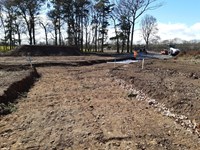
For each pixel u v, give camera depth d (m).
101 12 57.72
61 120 8.86
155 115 9.55
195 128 7.85
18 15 50.69
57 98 12.26
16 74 16.91
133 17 54.34
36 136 7.42
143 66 22.48
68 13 53.62
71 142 7.02
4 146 6.74
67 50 44.53
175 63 24.55
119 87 15.37
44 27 55.72
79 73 21.78
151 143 7.03
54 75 20.50
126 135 7.56
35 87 15.15
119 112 9.93
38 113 9.67
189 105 9.28
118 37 56.75
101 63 31.16
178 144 7.00
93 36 61.22
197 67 20.25
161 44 74.94
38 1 49.78
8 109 9.85
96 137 7.37
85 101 11.73
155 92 11.90
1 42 55.16
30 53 41.19
